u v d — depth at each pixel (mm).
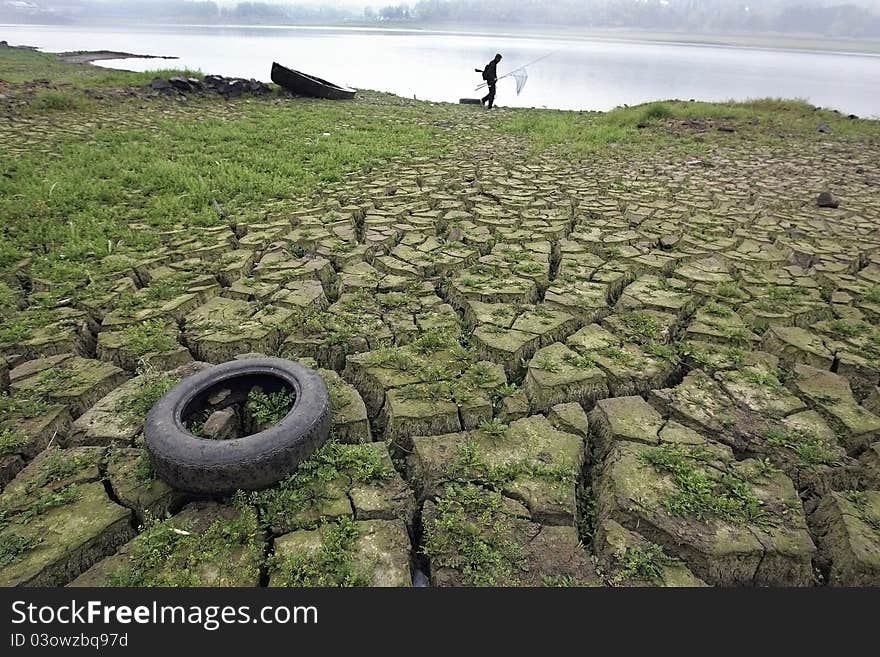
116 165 8727
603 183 9398
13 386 3814
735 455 3482
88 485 3041
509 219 7402
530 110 18297
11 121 11242
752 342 4688
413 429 3598
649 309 5164
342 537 2775
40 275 5410
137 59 32031
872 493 3156
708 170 10586
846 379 4145
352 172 9484
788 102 18359
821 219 7770
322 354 4391
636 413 3707
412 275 5719
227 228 6777
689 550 2775
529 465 3234
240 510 2875
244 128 12188
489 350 4430
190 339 4438
